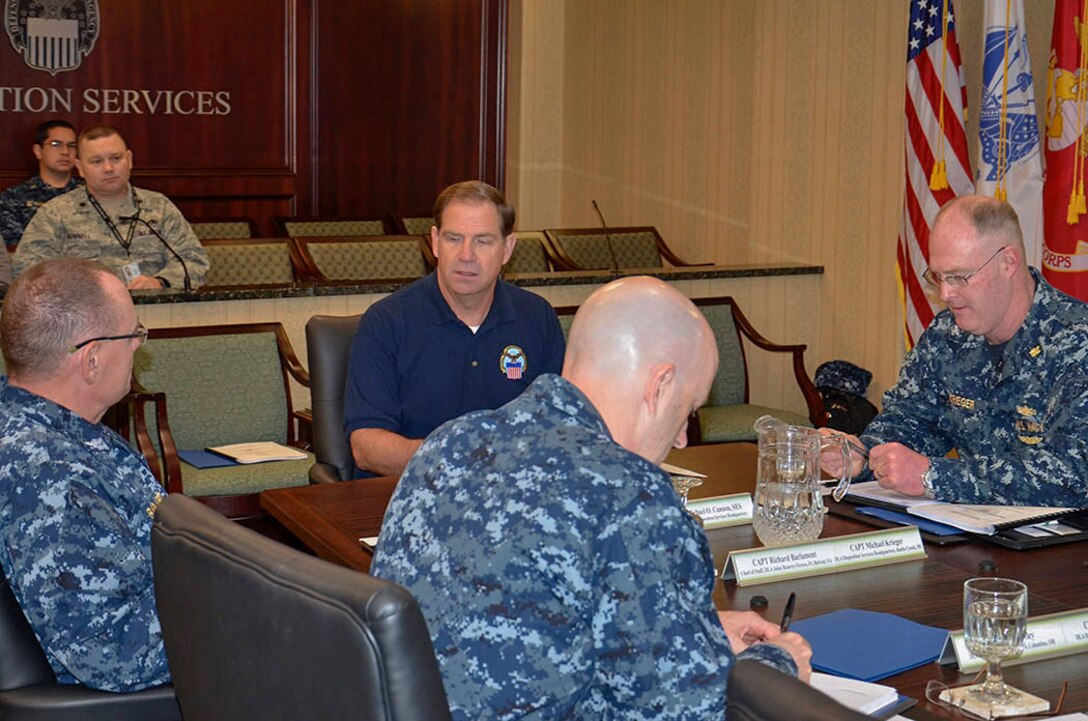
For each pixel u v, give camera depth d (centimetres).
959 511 247
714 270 597
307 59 824
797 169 671
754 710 107
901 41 603
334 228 750
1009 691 166
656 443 152
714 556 224
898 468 254
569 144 875
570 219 880
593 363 151
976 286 270
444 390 322
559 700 131
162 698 199
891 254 612
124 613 196
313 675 125
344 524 245
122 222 561
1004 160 511
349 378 321
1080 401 261
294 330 501
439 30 856
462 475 142
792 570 215
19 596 197
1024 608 163
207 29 791
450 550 136
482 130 872
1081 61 493
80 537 194
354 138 845
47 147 669
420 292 325
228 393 447
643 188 804
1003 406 279
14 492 195
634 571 133
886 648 180
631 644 132
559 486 136
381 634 119
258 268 612
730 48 719
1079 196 494
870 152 623
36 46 748
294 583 127
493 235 315
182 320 480
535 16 866
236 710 139
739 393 545
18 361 209
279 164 820
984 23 512
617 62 819
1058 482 250
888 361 615
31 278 210
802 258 670
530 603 132
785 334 630
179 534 147
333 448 341
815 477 224
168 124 787
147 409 432
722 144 730
